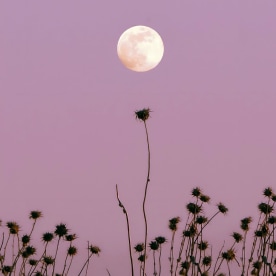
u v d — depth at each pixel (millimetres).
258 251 21469
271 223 24359
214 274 23266
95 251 24812
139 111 21500
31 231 24812
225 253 24547
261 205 24562
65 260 24266
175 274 22781
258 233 23891
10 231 24875
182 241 22953
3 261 22766
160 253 24141
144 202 18453
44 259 23938
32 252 24703
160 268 23125
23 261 22734
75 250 24891
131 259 18016
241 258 23594
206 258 24391
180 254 22828
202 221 24812
